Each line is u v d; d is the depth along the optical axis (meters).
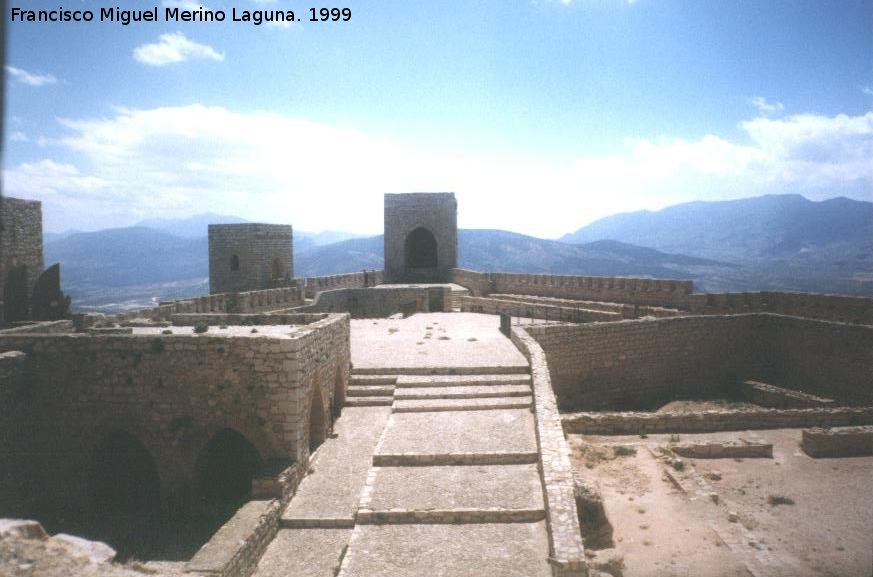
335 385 20.80
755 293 32.97
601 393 28.36
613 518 15.45
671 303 34.53
